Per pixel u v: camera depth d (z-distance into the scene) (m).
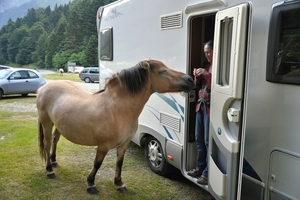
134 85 2.83
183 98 3.03
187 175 3.05
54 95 3.38
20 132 5.85
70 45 61.62
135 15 3.92
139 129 3.98
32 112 8.30
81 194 3.20
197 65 3.07
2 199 3.03
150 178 3.68
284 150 1.92
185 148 3.08
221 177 2.21
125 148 3.20
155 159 3.73
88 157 4.44
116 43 4.57
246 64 1.91
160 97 3.47
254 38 2.10
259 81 2.08
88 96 3.18
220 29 2.16
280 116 1.94
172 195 3.23
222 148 2.18
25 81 10.99
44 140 3.60
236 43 1.93
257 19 2.07
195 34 3.00
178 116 3.15
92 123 2.87
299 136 1.82
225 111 2.13
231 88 2.00
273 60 1.95
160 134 3.49
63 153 4.59
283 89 1.91
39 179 3.55
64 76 30.69
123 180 3.60
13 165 3.99
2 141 5.17
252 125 2.15
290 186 1.90
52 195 3.16
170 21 3.18
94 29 62.00
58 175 3.70
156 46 3.49
